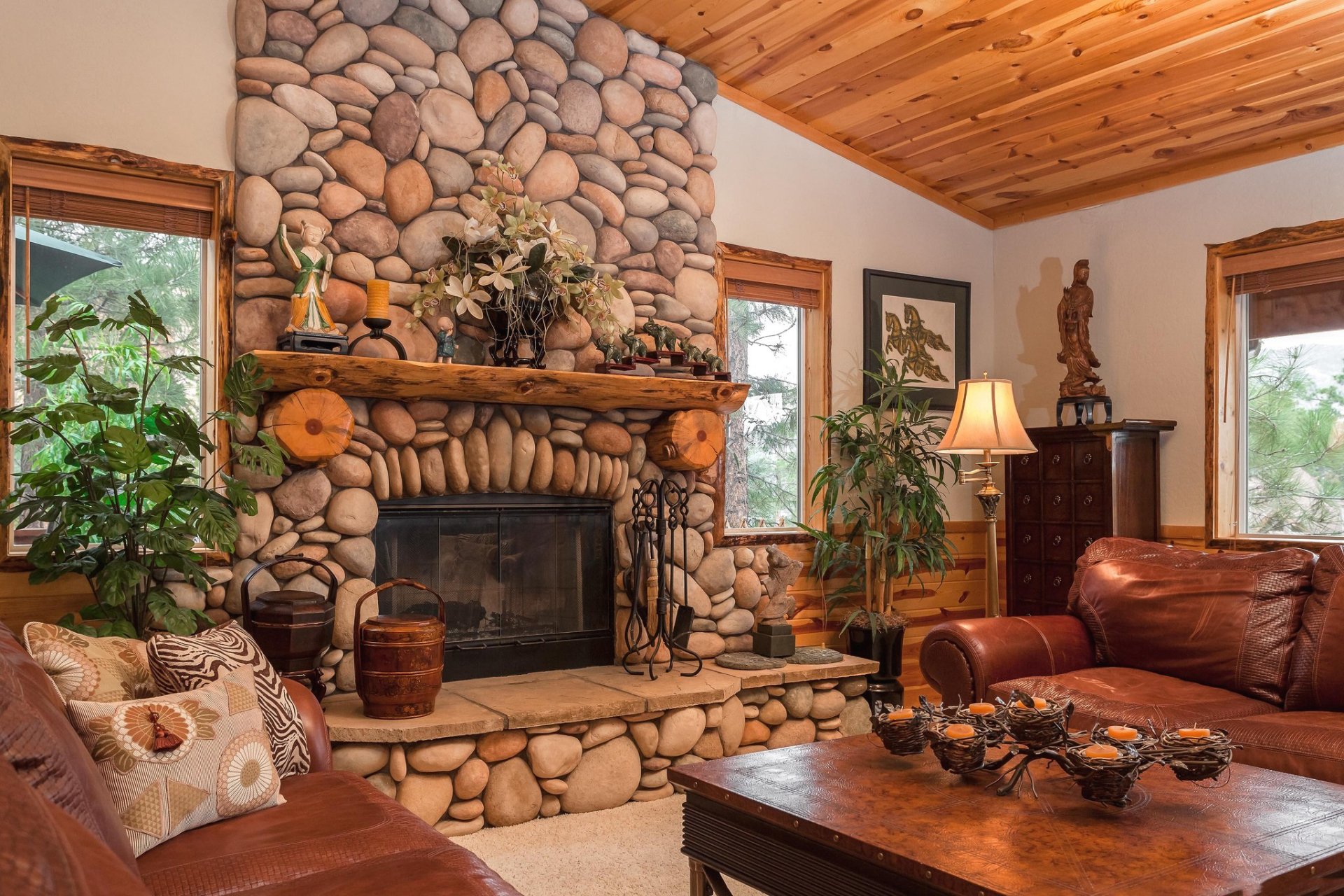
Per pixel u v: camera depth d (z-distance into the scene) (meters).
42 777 1.33
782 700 4.32
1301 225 4.60
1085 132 4.82
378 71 3.89
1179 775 2.18
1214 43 4.00
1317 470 4.62
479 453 4.04
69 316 3.20
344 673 3.74
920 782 2.30
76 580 3.41
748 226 4.98
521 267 3.99
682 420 4.36
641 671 4.25
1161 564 3.77
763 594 4.79
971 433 4.02
